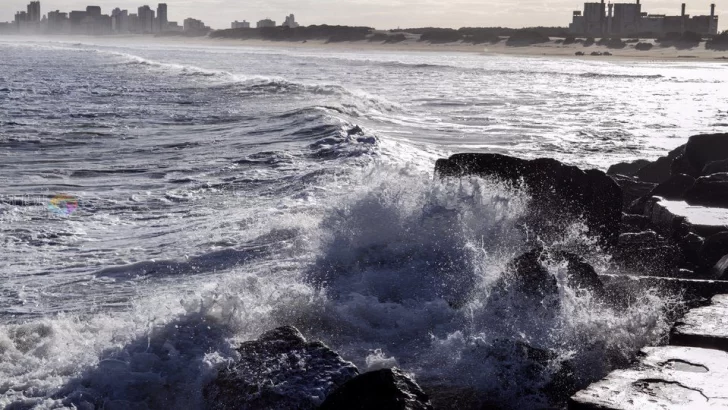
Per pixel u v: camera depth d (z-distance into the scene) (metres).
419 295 6.15
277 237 8.62
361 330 5.52
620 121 26.97
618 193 8.32
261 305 5.67
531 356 4.96
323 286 6.38
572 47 162.75
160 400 4.54
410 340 5.39
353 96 31.75
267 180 13.02
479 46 176.00
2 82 38.78
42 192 12.05
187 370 4.77
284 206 10.66
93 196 11.83
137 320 5.78
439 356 5.11
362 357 5.12
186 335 5.21
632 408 3.70
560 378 4.81
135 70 53.75
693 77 63.78
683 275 7.81
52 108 26.12
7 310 6.68
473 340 5.16
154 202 11.45
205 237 8.95
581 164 17.14
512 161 8.52
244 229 9.26
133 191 12.24
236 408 4.34
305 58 96.88
